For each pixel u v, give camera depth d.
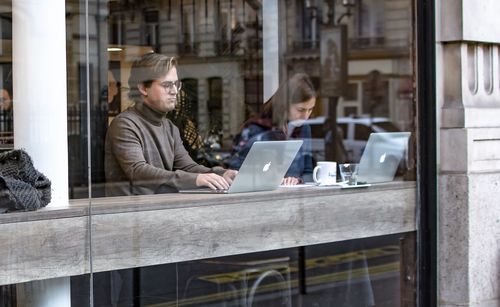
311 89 7.80
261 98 8.15
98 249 4.75
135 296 4.93
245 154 6.66
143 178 5.45
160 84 5.88
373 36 12.42
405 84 8.39
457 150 6.24
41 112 5.04
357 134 9.75
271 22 9.20
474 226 6.22
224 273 5.33
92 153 5.31
